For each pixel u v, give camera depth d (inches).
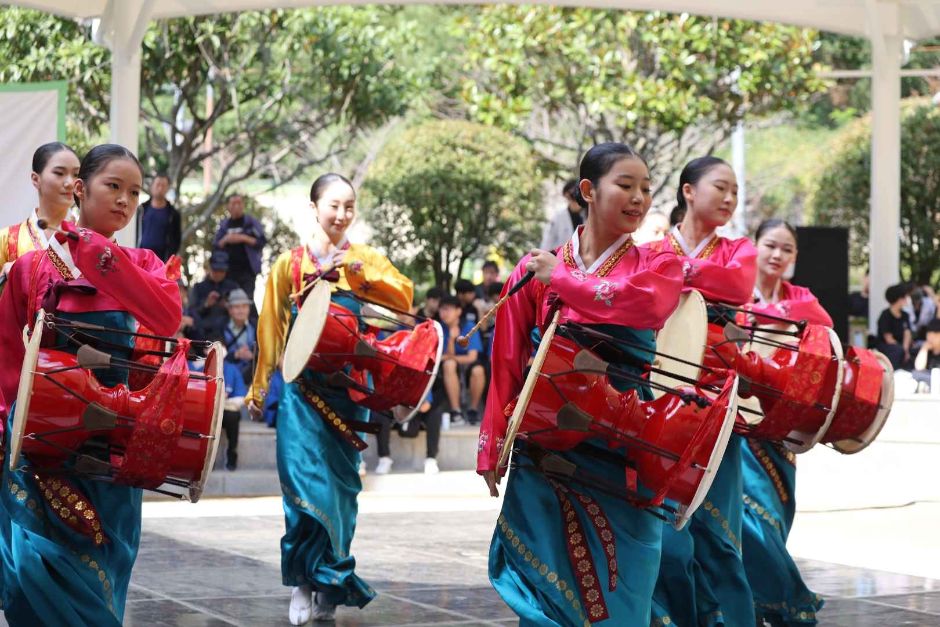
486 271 576.1
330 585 232.5
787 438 209.6
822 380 203.2
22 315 178.1
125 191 180.2
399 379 238.8
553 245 494.0
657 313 162.6
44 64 656.4
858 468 456.4
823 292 563.2
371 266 251.0
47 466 168.6
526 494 166.7
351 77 721.0
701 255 213.6
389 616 240.2
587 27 713.0
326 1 462.9
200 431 165.6
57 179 211.3
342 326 235.8
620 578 163.8
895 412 448.1
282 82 717.9
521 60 727.1
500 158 764.6
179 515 373.7
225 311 478.6
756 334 229.1
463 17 758.5
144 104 835.4
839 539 338.3
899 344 518.6
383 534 340.2
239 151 792.9
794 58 725.3
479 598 257.4
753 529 223.0
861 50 973.8
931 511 391.2
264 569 285.9
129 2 446.3
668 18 709.3
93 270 170.1
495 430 169.5
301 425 238.8
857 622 239.0
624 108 715.4
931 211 878.4
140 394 166.7
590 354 159.3
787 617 224.2
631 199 167.6
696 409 160.1
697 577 203.0
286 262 254.4
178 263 181.6
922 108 878.4
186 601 251.0
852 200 905.5
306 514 234.4
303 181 1025.5
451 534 340.8
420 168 756.0
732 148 1003.3
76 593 169.9
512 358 171.2
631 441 160.2
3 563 174.1
